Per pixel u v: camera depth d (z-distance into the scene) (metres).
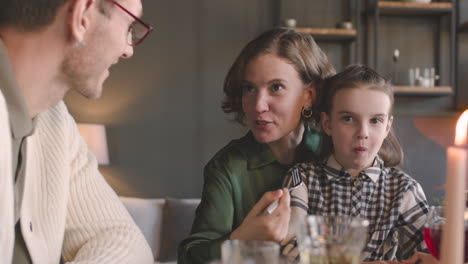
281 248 1.04
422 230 1.14
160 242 3.30
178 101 4.32
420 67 4.28
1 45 0.79
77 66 0.85
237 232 0.90
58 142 1.06
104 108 4.25
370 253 1.15
